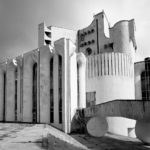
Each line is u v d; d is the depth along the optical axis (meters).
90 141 26.28
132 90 43.25
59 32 61.69
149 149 22.59
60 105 34.97
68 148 18.25
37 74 40.16
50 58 38.88
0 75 50.88
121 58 41.50
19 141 17.05
